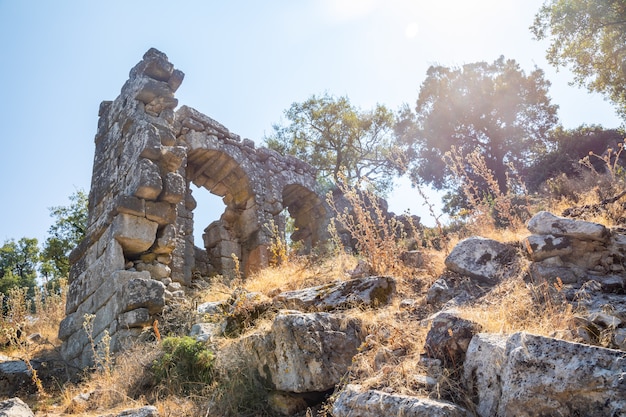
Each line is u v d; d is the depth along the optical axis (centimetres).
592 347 335
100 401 601
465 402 384
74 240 2027
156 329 737
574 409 322
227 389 538
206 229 1577
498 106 2742
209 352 601
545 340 353
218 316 718
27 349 937
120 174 1027
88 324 893
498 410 354
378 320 539
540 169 2388
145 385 612
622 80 2030
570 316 422
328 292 621
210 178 1581
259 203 1540
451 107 2819
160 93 1071
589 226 537
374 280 618
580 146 2336
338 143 2602
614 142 2250
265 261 1464
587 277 513
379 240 787
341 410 403
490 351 386
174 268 1258
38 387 703
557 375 333
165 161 989
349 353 508
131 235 911
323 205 1798
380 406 377
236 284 974
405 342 482
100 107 1248
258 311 662
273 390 521
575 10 1992
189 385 575
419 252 752
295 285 777
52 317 1239
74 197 2067
